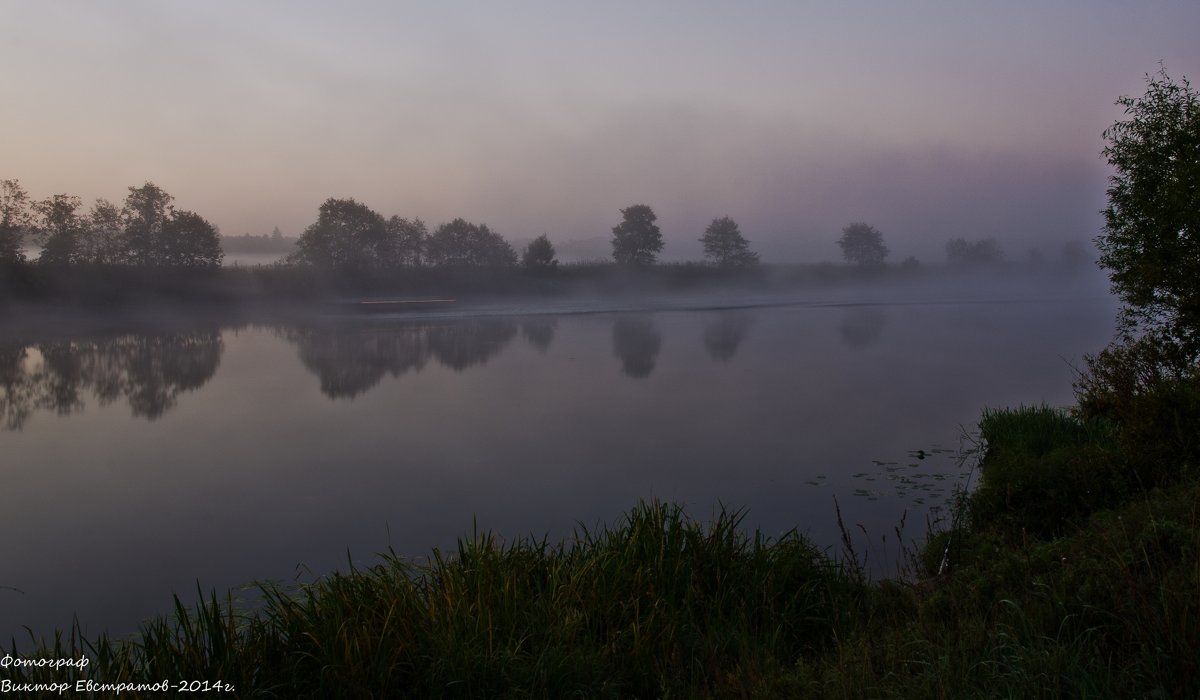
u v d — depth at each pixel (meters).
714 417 13.18
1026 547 4.56
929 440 11.20
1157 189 6.73
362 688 3.64
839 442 11.13
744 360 20.88
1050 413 9.76
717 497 8.45
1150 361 6.74
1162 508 4.62
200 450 11.20
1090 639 3.31
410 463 10.30
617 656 4.09
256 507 8.45
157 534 7.63
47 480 9.63
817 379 17.38
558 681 3.82
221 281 40.44
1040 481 6.42
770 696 3.45
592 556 5.26
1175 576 3.52
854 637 4.01
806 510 7.95
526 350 23.61
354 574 4.80
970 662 3.33
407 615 4.18
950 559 5.82
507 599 4.39
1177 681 2.86
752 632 4.44
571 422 12.89
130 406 14.83
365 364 20.56
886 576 5.95
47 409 14.57
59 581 6.48
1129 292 7.03
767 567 5.11
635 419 13.10
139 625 5.60
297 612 4.34
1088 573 3.95
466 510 8.23
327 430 12.52
